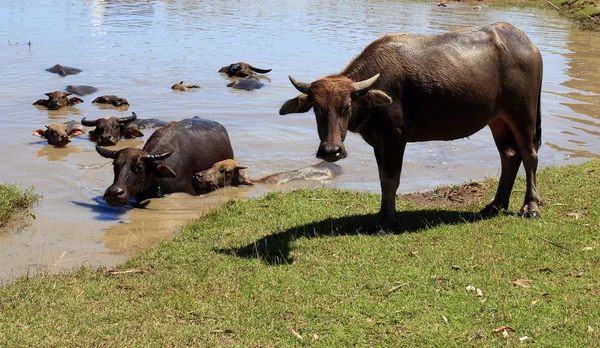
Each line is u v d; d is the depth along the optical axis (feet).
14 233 28.58
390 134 25.43
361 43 84.23
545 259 23.26
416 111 25.61
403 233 26.27
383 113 25.04
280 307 20.16
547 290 20.90
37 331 18.66
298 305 20.27
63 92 54.03
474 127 26.73
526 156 27.78
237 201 31.12
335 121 22.82
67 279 22.49
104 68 68.54
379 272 22.48
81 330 18.72
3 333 18.43
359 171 39.99
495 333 18.61
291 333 18.78
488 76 26.14
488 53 26.32
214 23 101.81
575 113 53.52
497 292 20.84
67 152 43.16
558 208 28.81
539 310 19.69
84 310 20.06
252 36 89.86
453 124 26.18
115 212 32.12
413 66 25.31
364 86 23.16
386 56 25.29
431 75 25.31
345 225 27.53
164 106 54.70
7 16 103.30
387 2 135.85
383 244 25.00
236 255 24.43
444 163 41.37
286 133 48.06
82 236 28.43
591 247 24.06
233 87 61.36
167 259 24.31
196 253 24.76
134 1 128.26
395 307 20.10
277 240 25.91
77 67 68.39
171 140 36.09
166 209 32.89
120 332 18.69
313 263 23.43
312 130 49.06
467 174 38.93
